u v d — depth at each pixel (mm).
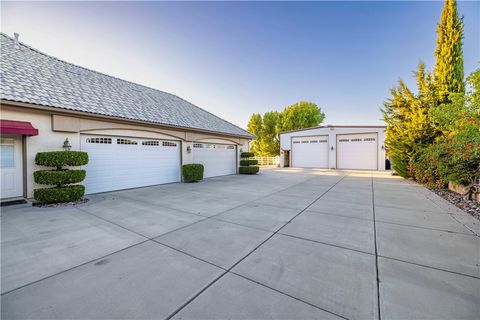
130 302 2061
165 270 2668
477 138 5473
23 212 5457
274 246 3377
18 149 6570
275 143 35438
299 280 2432
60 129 7059
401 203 6391
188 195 7785
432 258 2953
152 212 5469
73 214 5297
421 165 10141
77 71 10023
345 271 2623
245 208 5852
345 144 20656
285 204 6312
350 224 4461
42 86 7367
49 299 2111
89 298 2125
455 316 1854
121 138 8945
